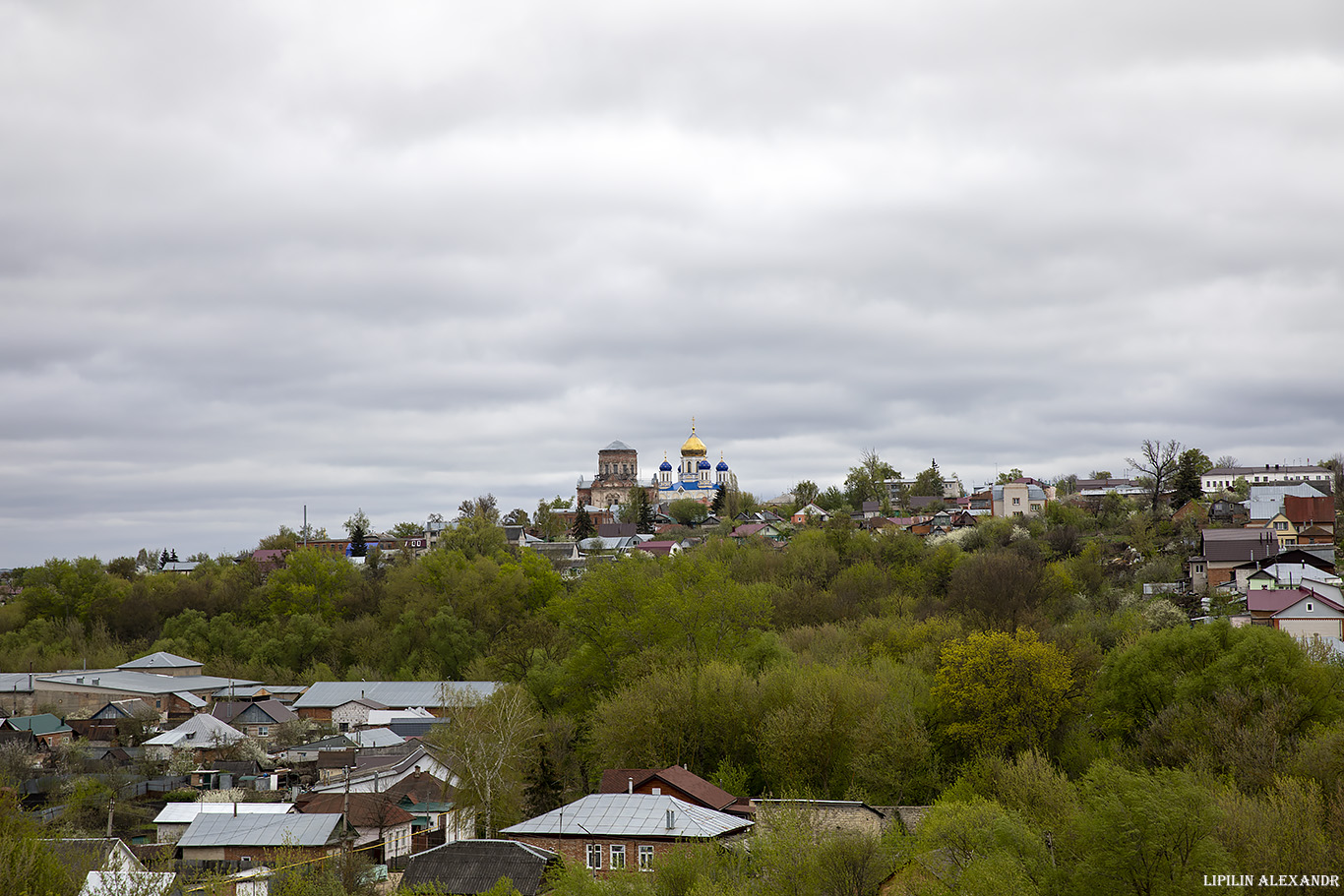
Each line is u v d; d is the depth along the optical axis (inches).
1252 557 5172.2
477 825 3112.7
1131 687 3080.7
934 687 3363.7
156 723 5157.5
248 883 2449.6
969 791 2731.3
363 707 5024.6
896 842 2050.9
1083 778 2378.2
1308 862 1749.5
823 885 1925.4
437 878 2252.7
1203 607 4808.1
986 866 1761.8
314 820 2942.9
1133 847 1675.7
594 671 4097.0
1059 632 3937.0
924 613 4955.7
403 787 3499.0
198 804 3294.8
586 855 2370.8
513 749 3235.7
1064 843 1964.8
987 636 3376.0
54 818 3181.6
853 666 3735.2
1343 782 1982.0
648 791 2780.5
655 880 2078.0
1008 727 3181.6
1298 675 2753.4
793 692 3358.8
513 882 2220.7
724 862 2071.9
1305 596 3983.8
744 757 3420.3
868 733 3110.2
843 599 5315.0
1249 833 1809.8
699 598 4146.2
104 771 4173.2
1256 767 2340.1
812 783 3174.2
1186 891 1631.4
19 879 1691.7
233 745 4488.2
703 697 3462.1
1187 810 1718.8
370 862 2802.7
